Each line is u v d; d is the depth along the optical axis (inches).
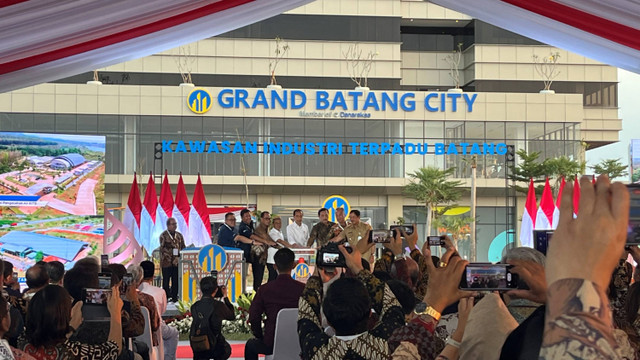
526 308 119.4
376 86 2102.6
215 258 653.3
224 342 366.9
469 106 1941.4
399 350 107.7
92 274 227.8
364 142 1919.3
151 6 303.0
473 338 100.7
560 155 1956.2
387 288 160.6
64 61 304.2
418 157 1927.9
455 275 106.9
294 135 1900.8
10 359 119.0
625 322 148.9
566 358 36.6
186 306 632.4
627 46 312.8
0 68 295.1
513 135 1959.9
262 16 337.1
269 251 679.7
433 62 2217.0
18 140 749.3
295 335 274.5
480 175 1925.4
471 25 2190.0
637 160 1339.8
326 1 2094.0
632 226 66.8
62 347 160.9
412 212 1950.1
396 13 2108.8
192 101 1867.6
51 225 754.8
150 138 1862.7
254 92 1889.8
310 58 2081.7
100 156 765.9
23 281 749.3
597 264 38.2
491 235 1947.6
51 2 289.0
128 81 2015.3
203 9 312.7
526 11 320.2
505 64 2146.9
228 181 1863.9
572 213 40.2
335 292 144.6
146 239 764.0
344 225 685.3
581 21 313.9
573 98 1957.4
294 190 1910.7
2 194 749.3
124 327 238.4
